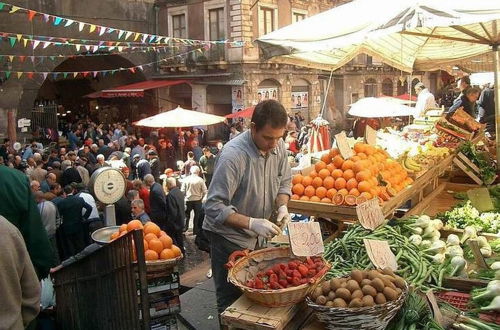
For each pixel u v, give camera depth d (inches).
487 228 166.4
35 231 121.9
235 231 121.4
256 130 113.9
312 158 273.6
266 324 88.9
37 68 837.8
